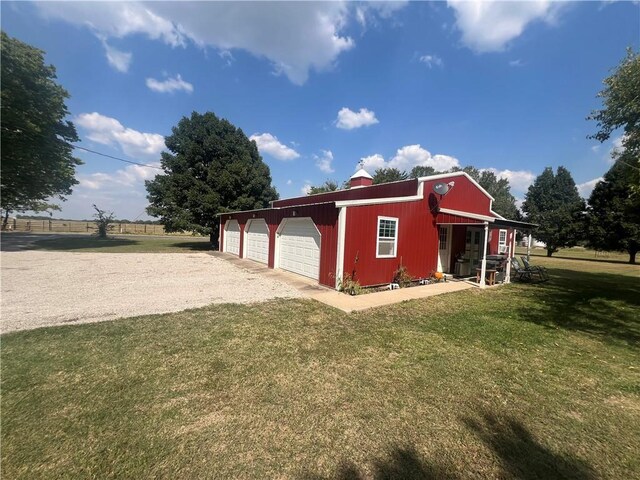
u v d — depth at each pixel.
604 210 23.86
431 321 5.98
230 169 21.94
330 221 9.11
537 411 3.00
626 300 8.41
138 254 17.80
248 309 6.48
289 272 11.91
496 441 2.54
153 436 2.49
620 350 4.71
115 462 2.20
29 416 2.71
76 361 3.84
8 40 15.68
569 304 7.79
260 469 2.16
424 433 2.61
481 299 8.23
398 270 10.08
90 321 5.42
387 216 9.74
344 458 2.29
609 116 8.84
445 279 11.50
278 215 12.72
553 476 2.18
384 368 3.86
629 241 22.23
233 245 19.05
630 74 7.73
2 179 18.20
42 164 18.78
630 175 8.64
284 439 2.49
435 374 3.73
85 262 13.59
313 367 3.84
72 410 2.82
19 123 15.92
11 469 2.11
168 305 6.68
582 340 5.14
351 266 8.85
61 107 18.89
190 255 18.08
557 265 19.33
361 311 6.55
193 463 2.21
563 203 39.06
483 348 4.64
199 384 3.36
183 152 22.50
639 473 2.22
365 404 3.04
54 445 2.35
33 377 3.41
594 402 3.20
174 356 4.07
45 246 20.92
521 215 37.09
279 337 4.88
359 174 16.61
